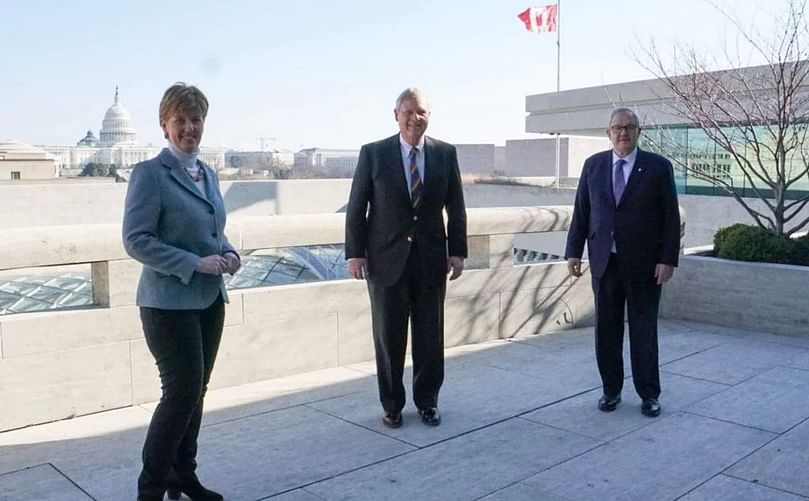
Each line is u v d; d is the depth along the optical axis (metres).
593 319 7.86
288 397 5.30
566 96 31.91
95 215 19.52
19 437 4.46
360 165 4.68
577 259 5.36
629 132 4.95
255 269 6.72
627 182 4.96
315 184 26.84
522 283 7.29
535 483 3.86
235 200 25.75
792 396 5.38
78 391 4.83
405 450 4.30
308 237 5.82
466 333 6.96
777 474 3.99
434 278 4.68
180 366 3.31
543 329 7.50
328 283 6.05
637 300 4.98
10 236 4.55
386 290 4.60
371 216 4.66
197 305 3.32
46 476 3.88
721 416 4.95
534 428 4.70
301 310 5.86
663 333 7.56
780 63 10.38
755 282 7.61
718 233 8.65
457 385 5.65
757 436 4.57
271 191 26.27
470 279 6.93
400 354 4.66
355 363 6.21
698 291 8.09
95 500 3.58
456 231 4.84
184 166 3.40
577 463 4.13
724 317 7.89
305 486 3.79
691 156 16.06
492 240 7.07
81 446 4.32
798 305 7.31
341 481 3.86
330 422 4.78
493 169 63.59
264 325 5.68
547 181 35.12
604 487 3.81
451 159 4.77
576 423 4.80
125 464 4.04
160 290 3.28
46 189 18.83
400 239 4.57
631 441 4.48
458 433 4.60
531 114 34.00
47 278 6.51
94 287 5.07
